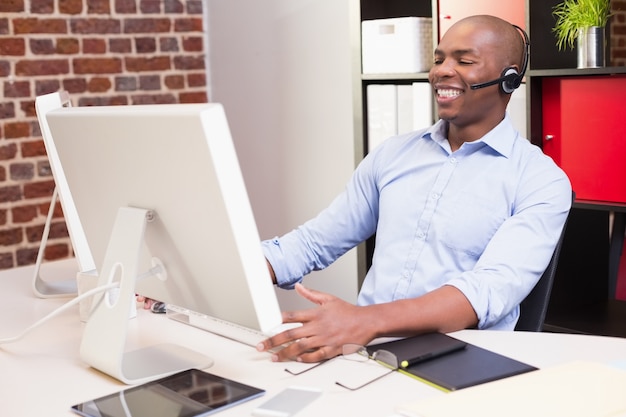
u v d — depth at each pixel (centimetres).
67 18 388
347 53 354
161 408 130
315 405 128
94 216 161
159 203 140
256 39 403
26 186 381
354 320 153
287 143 395
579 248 278
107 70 401
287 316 152
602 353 148
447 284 173
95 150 149
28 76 380
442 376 137
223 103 432
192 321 178
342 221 223
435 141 211
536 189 195
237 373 146
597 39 248
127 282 144
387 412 125
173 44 423
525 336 160
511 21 265
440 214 203
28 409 133
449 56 204
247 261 128
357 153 317
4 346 168
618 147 245
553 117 259
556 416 115
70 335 174
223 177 125
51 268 241
